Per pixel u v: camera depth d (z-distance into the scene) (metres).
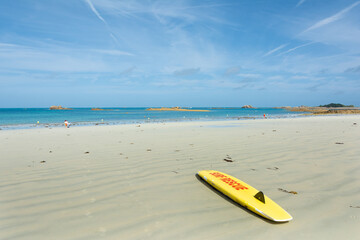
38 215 3.08
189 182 4.40
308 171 5.05
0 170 5.23
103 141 9.66
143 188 4.08
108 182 4.39
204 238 2.53
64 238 2.53
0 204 3.43
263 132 12.66
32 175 4.84
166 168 5.34
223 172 5.04
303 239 2.52
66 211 3.19
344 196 3.70
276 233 2.63
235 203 3.48
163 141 9.48
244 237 2.55
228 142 9.05
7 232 2.66
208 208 3.30
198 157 6.47
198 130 14.39
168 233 2.62
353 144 8.23
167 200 3.57
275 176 4.74
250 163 5.79
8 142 9.64
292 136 10.62
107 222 2.88
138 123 24.02
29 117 42.03
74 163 5.83
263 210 3.03
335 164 5.58
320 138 9.80
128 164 5.70
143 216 3.04
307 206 3.35
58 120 32.34
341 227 2.77
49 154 7.00
